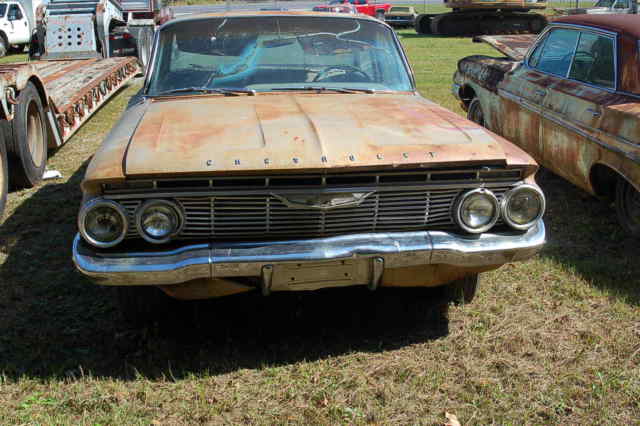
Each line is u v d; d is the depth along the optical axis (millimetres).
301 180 2648
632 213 4410
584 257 4195
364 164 2623
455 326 3324
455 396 2742
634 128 4012
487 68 6387
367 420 2592
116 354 3070
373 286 2824
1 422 2557
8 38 19500
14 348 3119
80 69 9328
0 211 4926
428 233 2781
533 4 22969
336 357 3041
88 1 13094
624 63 4391
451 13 23484
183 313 3449
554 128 4988
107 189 2559
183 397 2729
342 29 4062
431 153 2719
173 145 2719
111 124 8516
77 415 2617
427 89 10891
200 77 3781
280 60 3873
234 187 2611
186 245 2650
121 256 2596
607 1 22156
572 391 2760
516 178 2807
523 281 3830
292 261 2645
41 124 6031
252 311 3492
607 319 3385
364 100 3562
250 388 2801
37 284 3824
